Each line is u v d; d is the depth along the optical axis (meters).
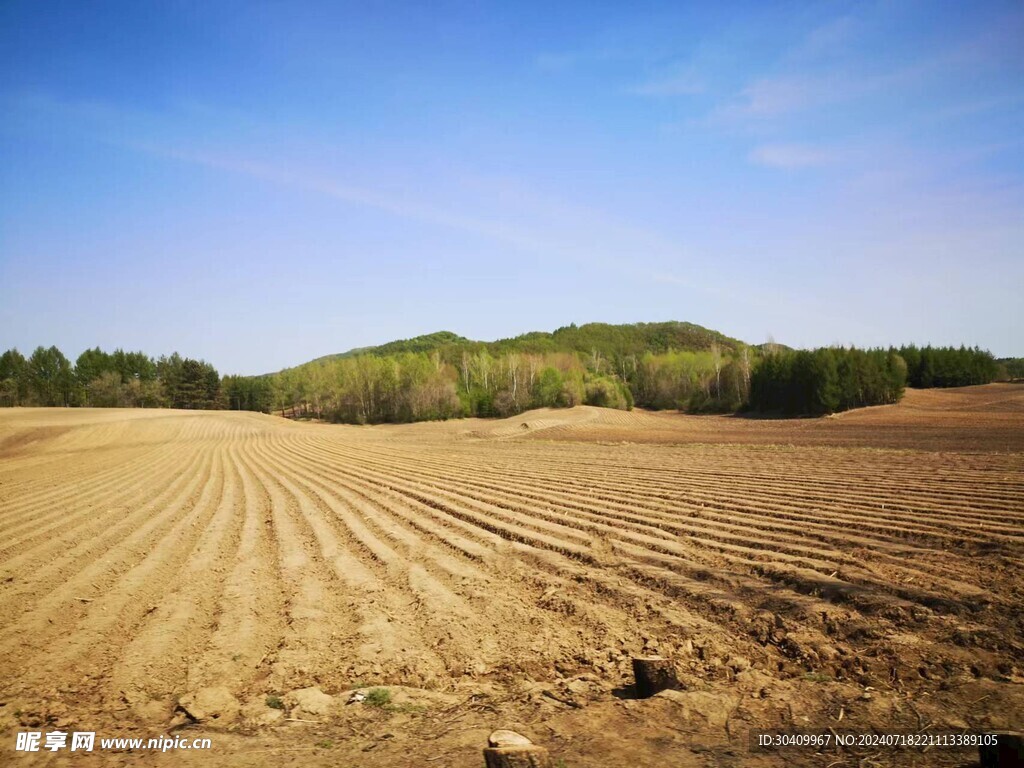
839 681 6.50
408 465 30.86
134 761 5.22
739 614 8.29
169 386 122.44
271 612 8.97
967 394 74.88
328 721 5.90
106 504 20.11
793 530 12.64
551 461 30.70
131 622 8.69
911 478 18.72
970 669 6.60
